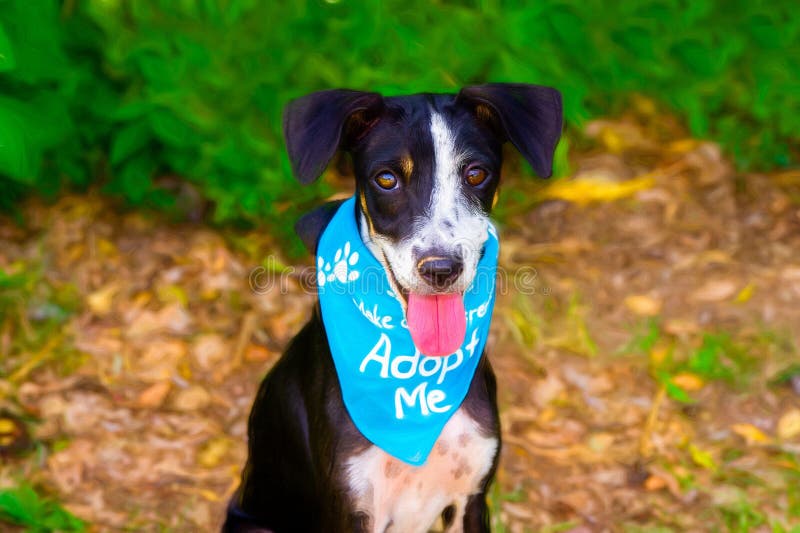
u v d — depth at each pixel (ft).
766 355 15.96
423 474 10.36
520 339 16.26
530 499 13.53
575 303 16.99
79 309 16.74
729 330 16.52
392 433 9.98
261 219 18.42
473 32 17.92
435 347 9.39
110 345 15.99
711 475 13.87
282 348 16.21
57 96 16.84
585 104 20.62
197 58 16.93
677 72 20.40
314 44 17.75
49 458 13.82
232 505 12.23
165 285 17.08
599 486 13.74
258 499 11.55
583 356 16.06
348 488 10.18
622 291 17.38
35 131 15.37
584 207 19.21
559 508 13.42
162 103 16.75
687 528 13.03
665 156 20.42
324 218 10.91
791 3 20.65
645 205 19.22
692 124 19.99
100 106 18.02
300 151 9.23
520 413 14.99
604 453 14.30
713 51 20.15
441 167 9.27
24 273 17.19
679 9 20.36
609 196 19.39
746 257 18.16
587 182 19.54
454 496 10.71
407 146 9.29
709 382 15.55
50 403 14.76
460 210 9.27
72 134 18.11
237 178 17.67
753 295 17.17
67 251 17.79
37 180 18.54
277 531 11.44
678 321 16.66
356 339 10.00
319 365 10.41
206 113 16.81
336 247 10.24
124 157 18.16
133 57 17.21
